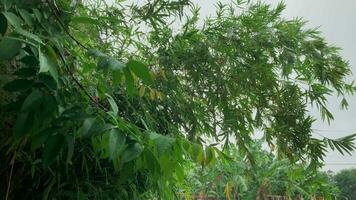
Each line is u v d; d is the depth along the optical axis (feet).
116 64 2.85
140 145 2.78
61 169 4.43
